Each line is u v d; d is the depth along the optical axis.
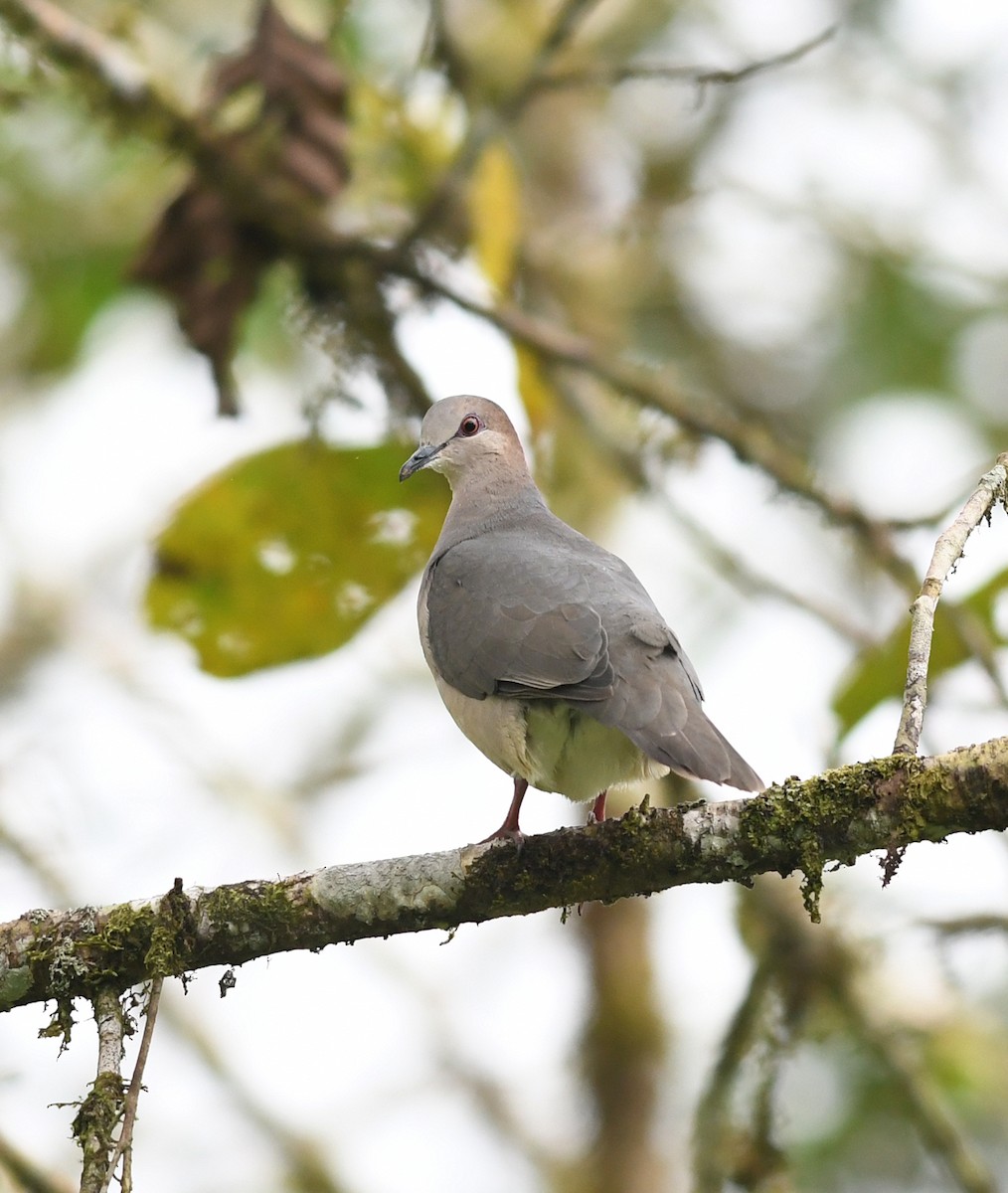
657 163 17.05
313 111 12.31
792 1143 14.16
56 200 16.52
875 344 17.77
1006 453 8.38
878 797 7.41
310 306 12.61
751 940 11.95
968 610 11.69
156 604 12.16
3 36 11.87
